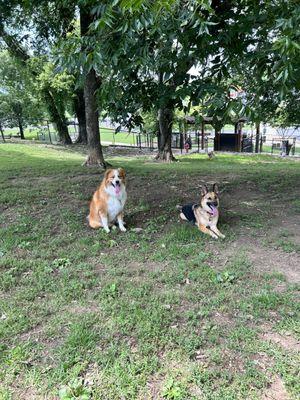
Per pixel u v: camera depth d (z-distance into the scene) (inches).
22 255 113.1
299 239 126.6
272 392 58.5
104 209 134.1
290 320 77.3
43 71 560.7
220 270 102.3
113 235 131.6
